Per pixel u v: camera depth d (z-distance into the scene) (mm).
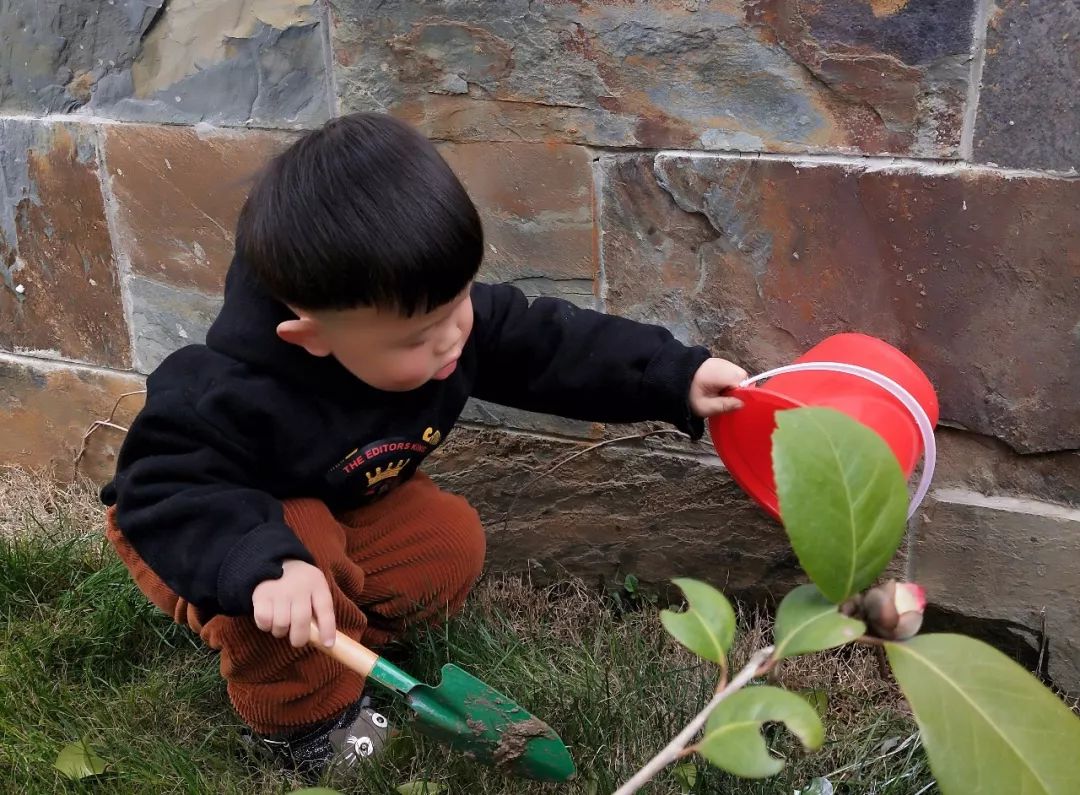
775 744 1463
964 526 1573
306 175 1198
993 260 1394
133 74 1822
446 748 1465
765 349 1583
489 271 1702
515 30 1534
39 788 1424
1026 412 1459
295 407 1377
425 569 1618
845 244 1471
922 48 1335
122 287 2010
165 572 1299
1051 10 1257
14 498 2215
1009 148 1334
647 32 1468
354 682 1496
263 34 1688
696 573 1807
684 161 1518
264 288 1313
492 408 1818
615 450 1767
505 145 1611
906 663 728
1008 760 682
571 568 1895
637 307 1645
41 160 1972
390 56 1616
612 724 1479
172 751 1491
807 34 1387
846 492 719
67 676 1687
